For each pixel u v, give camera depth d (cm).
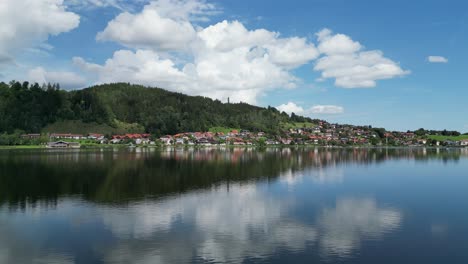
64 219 4350
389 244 3450
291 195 5928
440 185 7138
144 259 3102
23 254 3225
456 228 3972
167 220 4300
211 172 9150
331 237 3653
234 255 3175
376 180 7819
